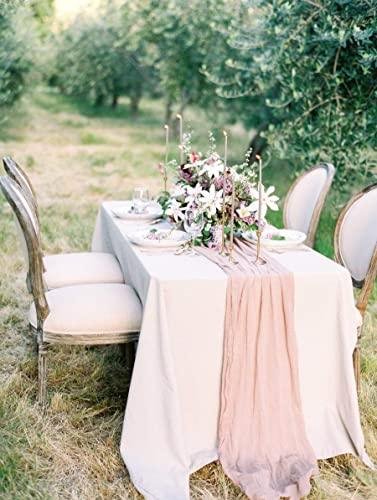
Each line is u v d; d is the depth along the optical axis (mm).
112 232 3812
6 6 7262
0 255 5219
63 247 5453
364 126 5270
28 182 3832
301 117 5801
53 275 3652
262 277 2764
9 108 9688
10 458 2814
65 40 11383
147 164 8828
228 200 3176
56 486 2705
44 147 9648
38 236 3125
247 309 2760
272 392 2822
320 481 2752
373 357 3750
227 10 7922
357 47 5117
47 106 13570
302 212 4004
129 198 7102
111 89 12695
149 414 2762
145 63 10219
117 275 3721
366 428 3105
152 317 2740
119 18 10539
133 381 2775
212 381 2818
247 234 3277
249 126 8305
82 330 3023
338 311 2873
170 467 2725
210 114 9242
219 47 8094
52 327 3025
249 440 2809
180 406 2812
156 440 2770
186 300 2725
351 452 2908
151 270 2822
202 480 2754
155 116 13453
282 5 5188
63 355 3734
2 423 3059
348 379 2881
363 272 3348
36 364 3615
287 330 2809
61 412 3189
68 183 7645
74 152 9422
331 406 2967
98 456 2873
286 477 2734
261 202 3092
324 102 5516
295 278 2799
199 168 3332
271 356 2814
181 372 2789
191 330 2758
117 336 3051
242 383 2795
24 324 4141
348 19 5008
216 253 3076
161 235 3260
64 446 2949
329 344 2910
